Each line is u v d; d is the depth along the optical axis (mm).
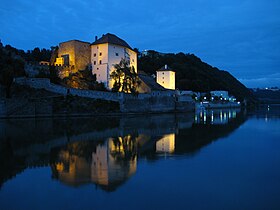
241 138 32094
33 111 55969
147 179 15234
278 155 22203
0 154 21719
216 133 36625
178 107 96688
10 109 53625
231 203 11812
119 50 84438
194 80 149875
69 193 12930
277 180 15211
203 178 15539
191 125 47500
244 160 20359
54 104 59812
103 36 85812
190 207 11344
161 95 88312
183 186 14070
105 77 80625
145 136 32938
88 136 32281
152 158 20797
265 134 35906
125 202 11828
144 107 79562
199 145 26969
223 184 14477
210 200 12164
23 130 36156
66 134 33312
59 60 82812
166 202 11883
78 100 63906
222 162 19609
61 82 72500
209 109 132125
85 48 84562
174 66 160250
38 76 66000
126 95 72188
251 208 11281
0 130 35969
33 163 18828
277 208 11258
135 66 96562
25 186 13945
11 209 11125
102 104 67250
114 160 19969
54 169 17234
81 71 80500
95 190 13367
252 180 15234
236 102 175375
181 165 18625
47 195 12680
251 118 67125
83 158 20562
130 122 51344
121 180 14984
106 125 44750
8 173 16312
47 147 24875
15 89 56719
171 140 30047
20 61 68812
